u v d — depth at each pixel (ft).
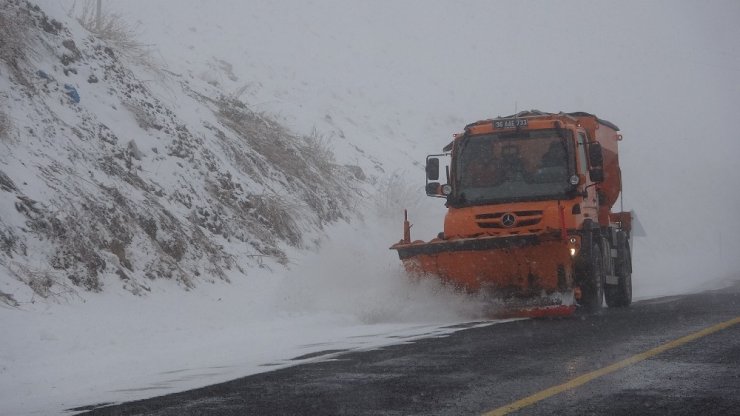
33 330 57.21
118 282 71.82
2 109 79.25
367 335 62.03
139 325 64.95
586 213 79.25
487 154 79.56
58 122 84.58
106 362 52.03
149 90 105.29
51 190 74.13
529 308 71.05
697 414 32.58
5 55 85.25
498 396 36.40
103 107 93.50
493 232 75.66
